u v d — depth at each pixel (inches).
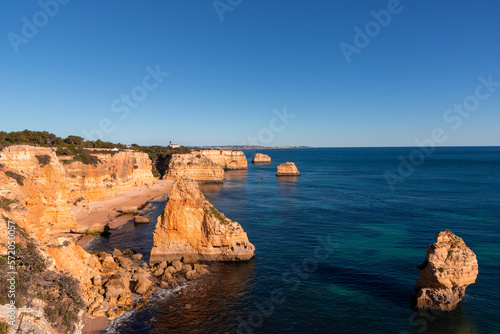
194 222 1583.4
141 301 1166.3
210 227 1562.5
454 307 1090.1
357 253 1665.8
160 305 1157.1
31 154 1877.5
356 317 1082.1
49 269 848.3
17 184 1384.1
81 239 2000.5
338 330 1014.4
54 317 717.9
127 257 1644.9
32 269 788.0
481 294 1184.2
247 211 2815.0
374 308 1131.9
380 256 1616.6
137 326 1025.5
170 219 1569.9
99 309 1066.7
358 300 1190.3
